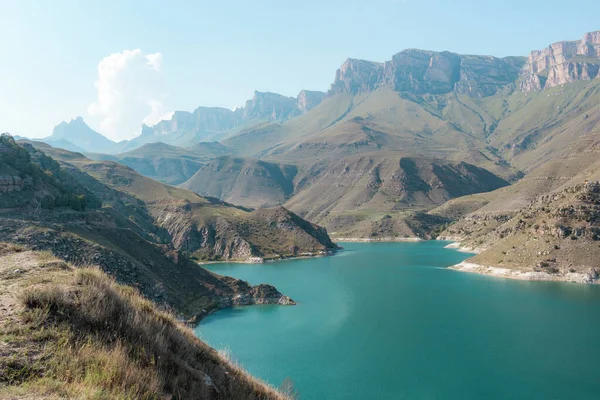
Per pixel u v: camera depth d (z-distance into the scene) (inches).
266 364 2930.6
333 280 6520.7
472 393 2442.2
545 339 3336.6
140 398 578.2
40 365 576.1
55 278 865.5
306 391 2490.2
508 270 6245.1
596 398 2353.6
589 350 3065.9
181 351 835.4
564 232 6171.3
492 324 3804.1
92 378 569.0
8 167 5275.6
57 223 4320.9
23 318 671.8
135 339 737.6
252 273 7431.1
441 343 3324.3
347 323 3991.1
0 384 517.7
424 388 2518.5
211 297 4736.7
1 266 1019.3
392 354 3105.3
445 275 6707.7
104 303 761.0
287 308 4665.4
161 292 3991.1
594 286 5201.8
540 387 2497.5
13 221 3791.8
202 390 721.6
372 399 2383.1
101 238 4407.0
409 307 4584.2
